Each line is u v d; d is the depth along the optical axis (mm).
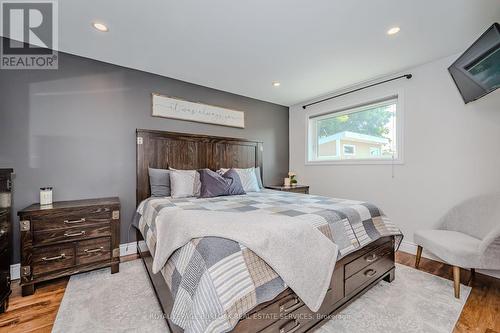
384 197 2902
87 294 1758
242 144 3578
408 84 2670
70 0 1537
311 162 3867
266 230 1215
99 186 2428
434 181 2473
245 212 1638
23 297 1723
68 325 1413
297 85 3189
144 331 1360
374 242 1801
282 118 4203
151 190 2615
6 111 1996
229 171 2900
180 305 1029
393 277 1987
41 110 2139
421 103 2562
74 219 1953
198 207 1847
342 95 3400
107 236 2090
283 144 4211
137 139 2631
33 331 1366
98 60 2424
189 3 1581
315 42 2098
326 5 1615
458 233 2072
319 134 3889
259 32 1939
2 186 1593
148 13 1680
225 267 1005
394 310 1582
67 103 2262
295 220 1399
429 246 1999
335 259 1371
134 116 2646
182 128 3006
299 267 1209
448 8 1646
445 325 1430
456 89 2312
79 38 2010
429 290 1834
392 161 2816
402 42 2105
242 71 2732
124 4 1582
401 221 2736
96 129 2414
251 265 1074
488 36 1652
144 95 2719
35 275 1784
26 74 2082
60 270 1887
